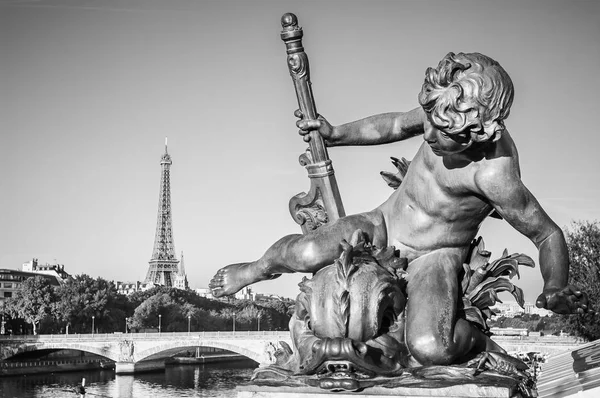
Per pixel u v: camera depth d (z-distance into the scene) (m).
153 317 110.25
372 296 3.85
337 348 3.75
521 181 3.93
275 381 3.99
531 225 3.97
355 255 4.00
